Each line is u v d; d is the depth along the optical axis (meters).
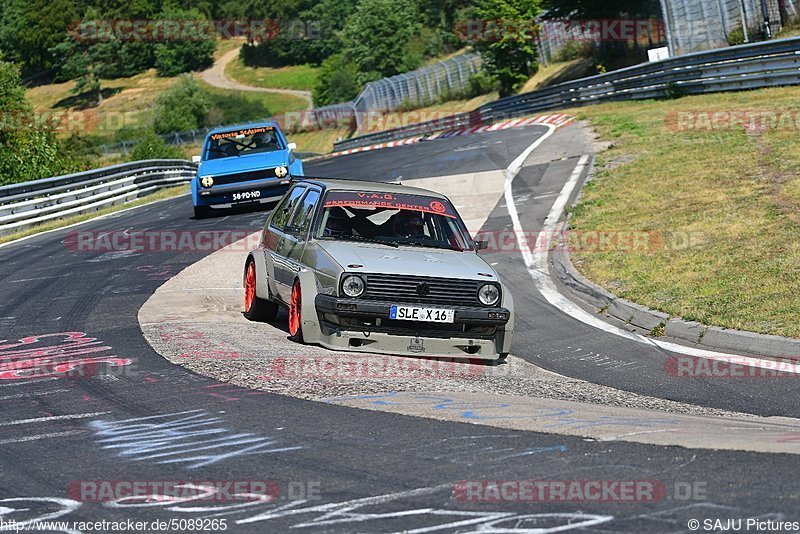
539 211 44.41
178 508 10.86
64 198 60.31
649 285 28.98
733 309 25.45
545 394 18.41
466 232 24.45
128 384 17.64
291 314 22.88
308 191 25.34
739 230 33.19
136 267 35.84
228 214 52.03
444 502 10.86
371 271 21.03
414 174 62.66
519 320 27.14
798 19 90.38
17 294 30.42
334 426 14.48
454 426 14.46
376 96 195.62
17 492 11.53
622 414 16.05
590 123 73.19
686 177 43.84
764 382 20.11
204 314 26.72
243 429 14.35
